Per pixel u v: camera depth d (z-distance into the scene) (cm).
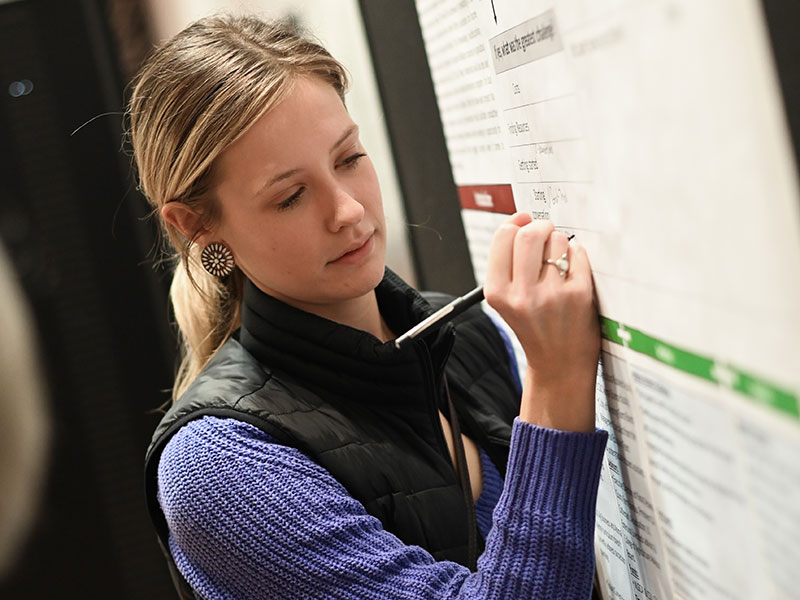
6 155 194
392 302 117
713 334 61
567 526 84
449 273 157
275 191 97
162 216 110
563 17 71
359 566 91
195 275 121
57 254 198
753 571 64
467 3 97
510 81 89
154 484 107
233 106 95
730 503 65
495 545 88
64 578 208
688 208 60
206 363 118
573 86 73
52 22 190
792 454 55
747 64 50
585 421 86
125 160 196
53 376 202
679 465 72
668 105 59
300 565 92
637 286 71
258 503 94
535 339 84
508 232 85
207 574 100
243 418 99
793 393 53
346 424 103
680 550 76
